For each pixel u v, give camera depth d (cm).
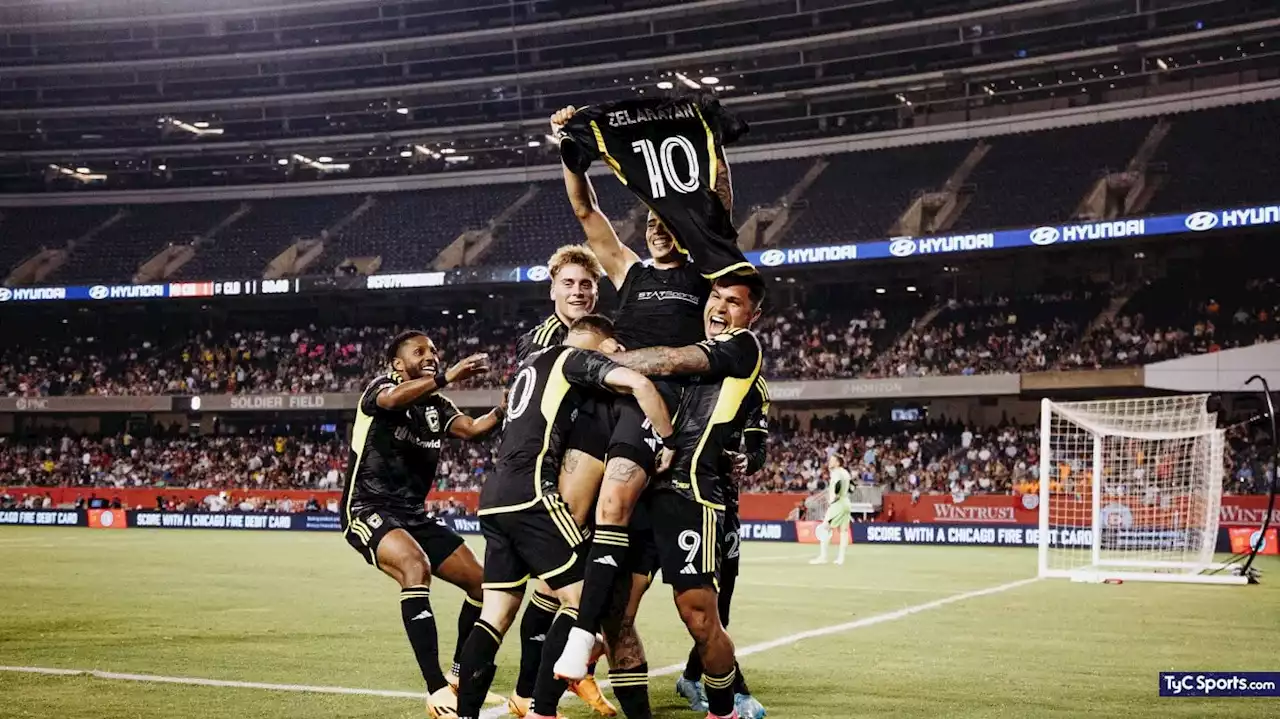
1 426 4972
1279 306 3622
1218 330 3606
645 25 4966
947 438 3831
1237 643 971
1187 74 4319
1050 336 3831
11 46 5550
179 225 5269
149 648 900
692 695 653
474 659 562
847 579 1777
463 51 5228
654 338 631
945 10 4519
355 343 4803
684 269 644
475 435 679
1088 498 2870
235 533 3428
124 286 4603
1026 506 3238
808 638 1005
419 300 4788
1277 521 2991
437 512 3700
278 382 4638
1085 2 4194
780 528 3275
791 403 4197
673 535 558
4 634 997
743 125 624
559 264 633
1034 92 4562
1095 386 3469
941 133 4616
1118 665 832
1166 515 2319
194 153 5378
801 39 4681
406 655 859
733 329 584
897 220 4188
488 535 583
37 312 5069
